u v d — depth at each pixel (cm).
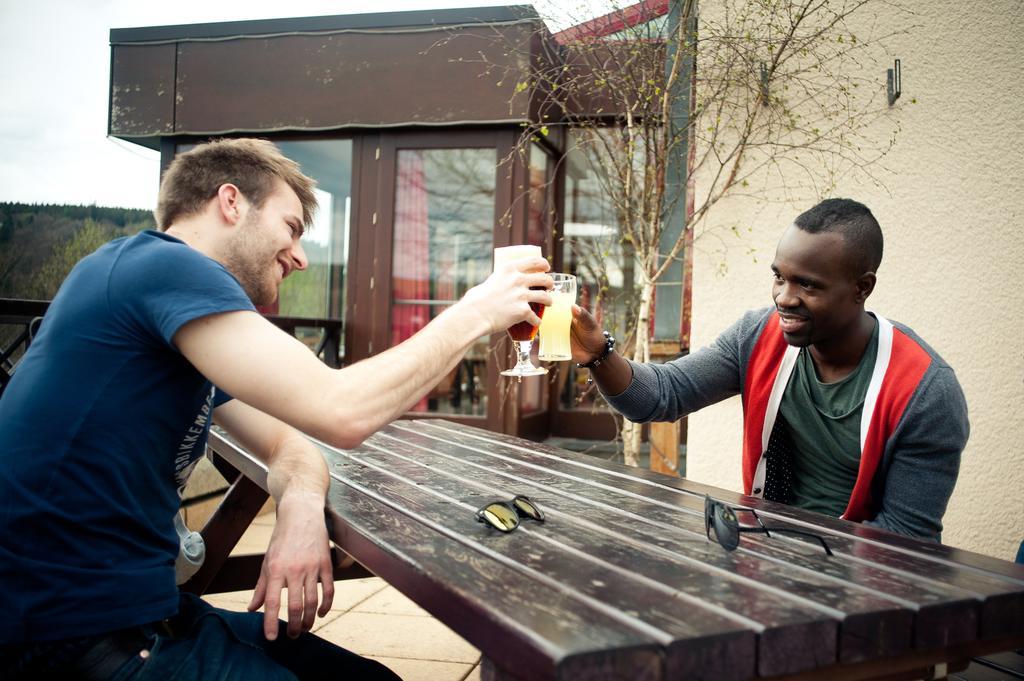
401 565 95
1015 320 261
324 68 523
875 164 277
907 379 150
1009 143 261
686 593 83
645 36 337
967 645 91
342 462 167
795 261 155
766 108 292
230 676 106
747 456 178
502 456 181
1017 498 260
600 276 457
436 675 223
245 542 365
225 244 130
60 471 103
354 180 538
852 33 279
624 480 154
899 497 151
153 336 108
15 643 100
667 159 339
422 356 116
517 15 482
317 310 620
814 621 74
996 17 261
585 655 64
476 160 517
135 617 105
